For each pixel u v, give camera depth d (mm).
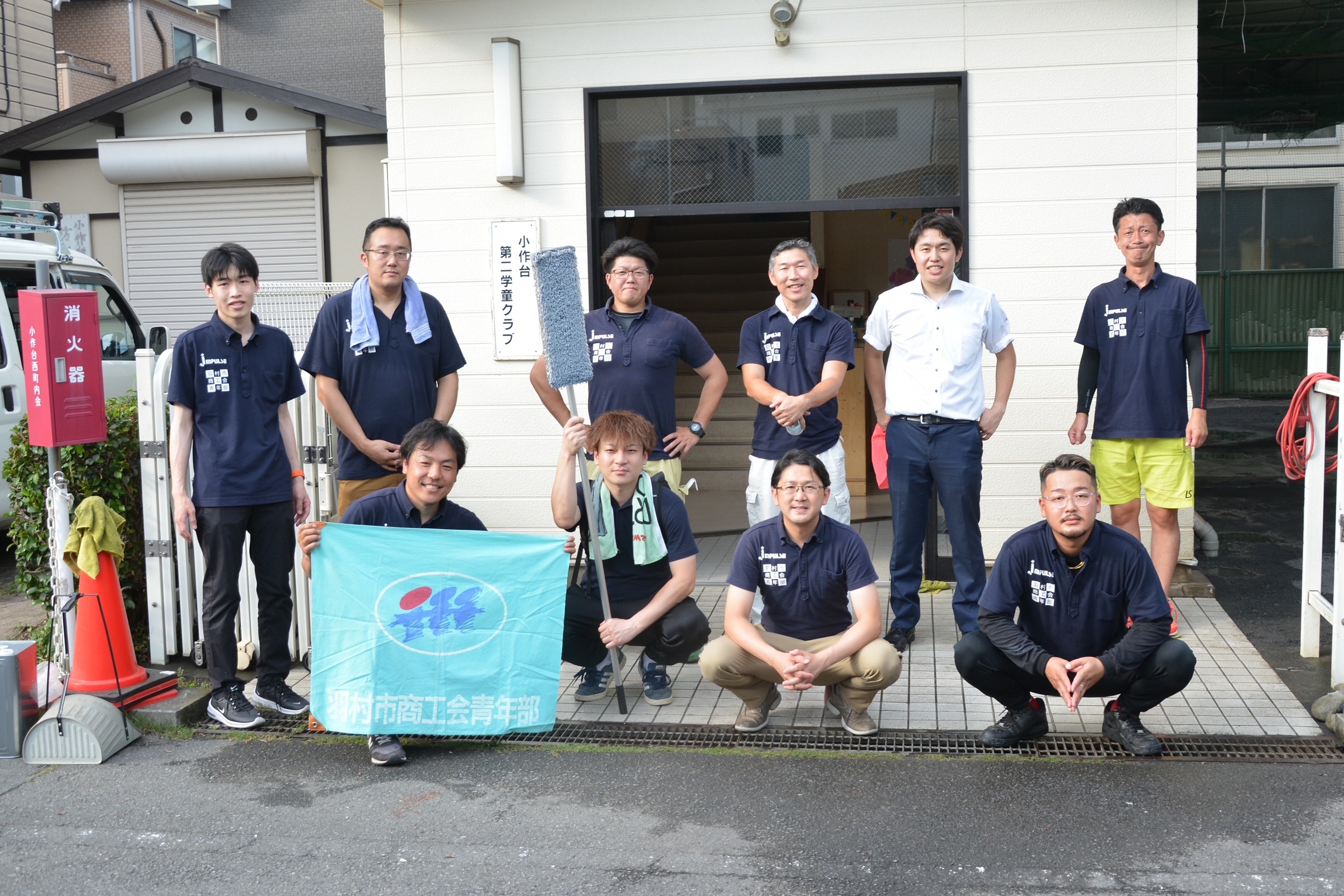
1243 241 16375
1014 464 5840
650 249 4809
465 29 6109
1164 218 5660
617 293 4805
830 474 4848
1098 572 3771
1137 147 5668
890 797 3574
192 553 4949
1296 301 15336
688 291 10133
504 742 4113
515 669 4031
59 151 10367
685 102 6062
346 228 10055
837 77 5863
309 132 9883
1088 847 3213
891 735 4074
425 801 3631
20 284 7516
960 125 5785
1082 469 3713
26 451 4871
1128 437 4961
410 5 6133
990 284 5805
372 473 4613
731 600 4035
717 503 8258
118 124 10305
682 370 9312
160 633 4914
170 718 4285
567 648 4340
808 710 4363
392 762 3908
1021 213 5762
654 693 4453
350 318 4504
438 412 4723
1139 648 3689
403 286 4598
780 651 3914
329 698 4004
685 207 6094
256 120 10125
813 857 3195
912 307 4762
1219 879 3023
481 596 4047
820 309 4859
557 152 6102
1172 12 5590
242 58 12352
